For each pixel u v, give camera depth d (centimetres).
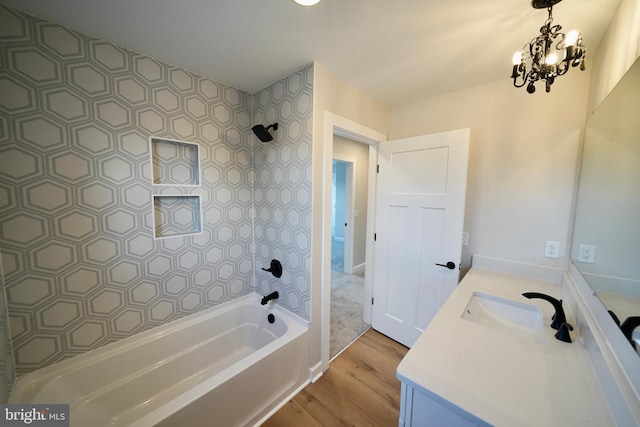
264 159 198
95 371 141
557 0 100
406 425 86
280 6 108
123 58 142
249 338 210
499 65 155
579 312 112
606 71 119
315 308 178
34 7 110
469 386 78
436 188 193
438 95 203
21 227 119
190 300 183
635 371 65
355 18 115
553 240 163
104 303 145
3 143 113
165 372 168
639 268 85
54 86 123
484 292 150
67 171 129
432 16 113
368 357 205
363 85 186
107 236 144
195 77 172
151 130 155
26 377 123
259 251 213
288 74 171
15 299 119
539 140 164
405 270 216
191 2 106
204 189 184
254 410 144
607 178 116
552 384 79
